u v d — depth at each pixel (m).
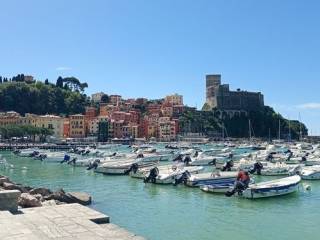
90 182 62.84
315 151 112.31
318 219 35.34
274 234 30.42
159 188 54.00
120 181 63.38
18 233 17.69
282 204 41.91
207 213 37.78
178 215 37.09
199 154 100.00
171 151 122.75
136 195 48.78
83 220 20.81
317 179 61.72
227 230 31.66
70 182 63.44
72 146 166.12
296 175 57.91
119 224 33.66
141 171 66.25
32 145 166.75
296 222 34.28
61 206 24.27
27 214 22.09
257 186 45.34
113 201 44.59
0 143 178.00
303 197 45.97
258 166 66.38
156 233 30.75
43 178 69.56
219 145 191.62
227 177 54.06
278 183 47.25
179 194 48.81
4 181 46.12
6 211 21.86
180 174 57.06
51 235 18.14
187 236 29.88
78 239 17.58
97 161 84.19
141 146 167.50
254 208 39.97
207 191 49.00
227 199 44.91
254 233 30.72
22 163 102.00
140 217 36.34
